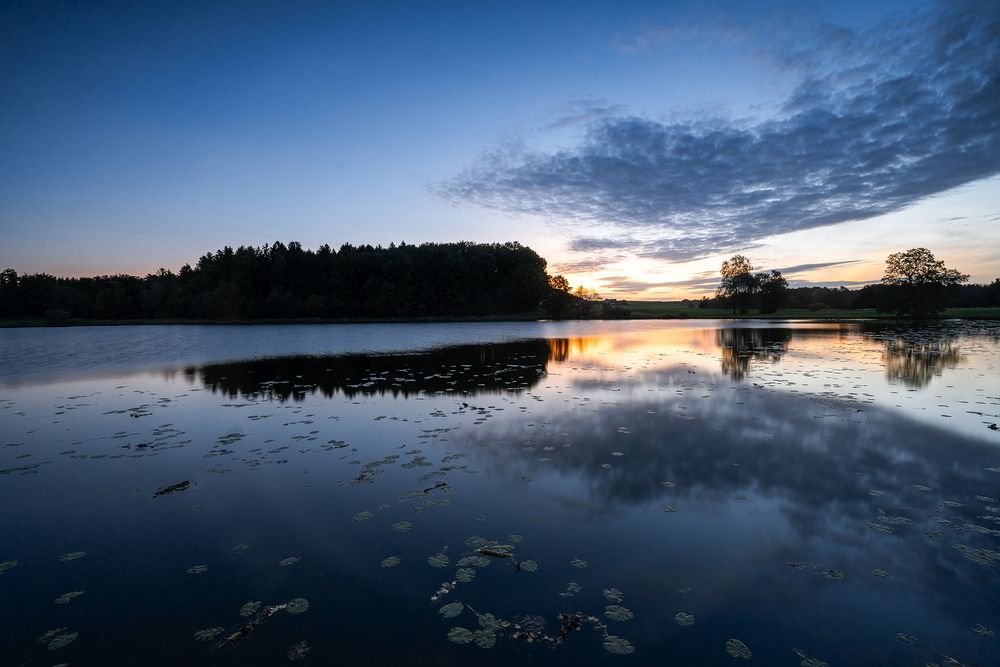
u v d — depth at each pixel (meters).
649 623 4.92
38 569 6.03
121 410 14.25
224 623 4.98
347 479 8.76
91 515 7.50
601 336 42.28
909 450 10.01
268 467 9.41
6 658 4.51
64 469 9.42
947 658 4.45
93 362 25.33
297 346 34.38
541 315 87.88
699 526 6.93
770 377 18.88
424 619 4.98
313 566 6.01
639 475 8.80
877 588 5.50
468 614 5.06
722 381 18.08
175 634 4.82
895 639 4.71
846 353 26.77
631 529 6.85
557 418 12.78
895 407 13.59
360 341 38.72
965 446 10.21
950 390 15.93
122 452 10.40
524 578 5.70
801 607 5.18
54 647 4.65
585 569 5.88
